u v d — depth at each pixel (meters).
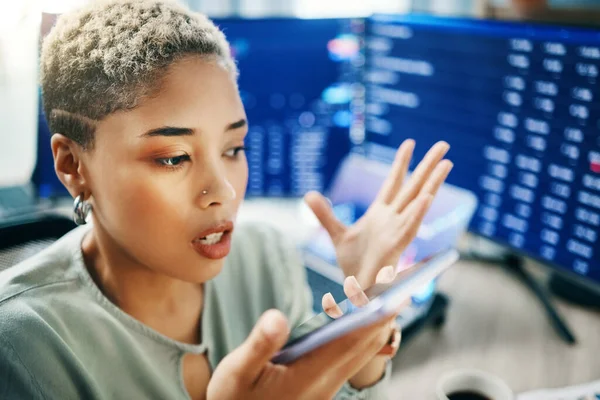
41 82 0.48
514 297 0.93
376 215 0.56
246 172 0.52
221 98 0.46
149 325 0.54
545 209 0.87
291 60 1.04
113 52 0.43
